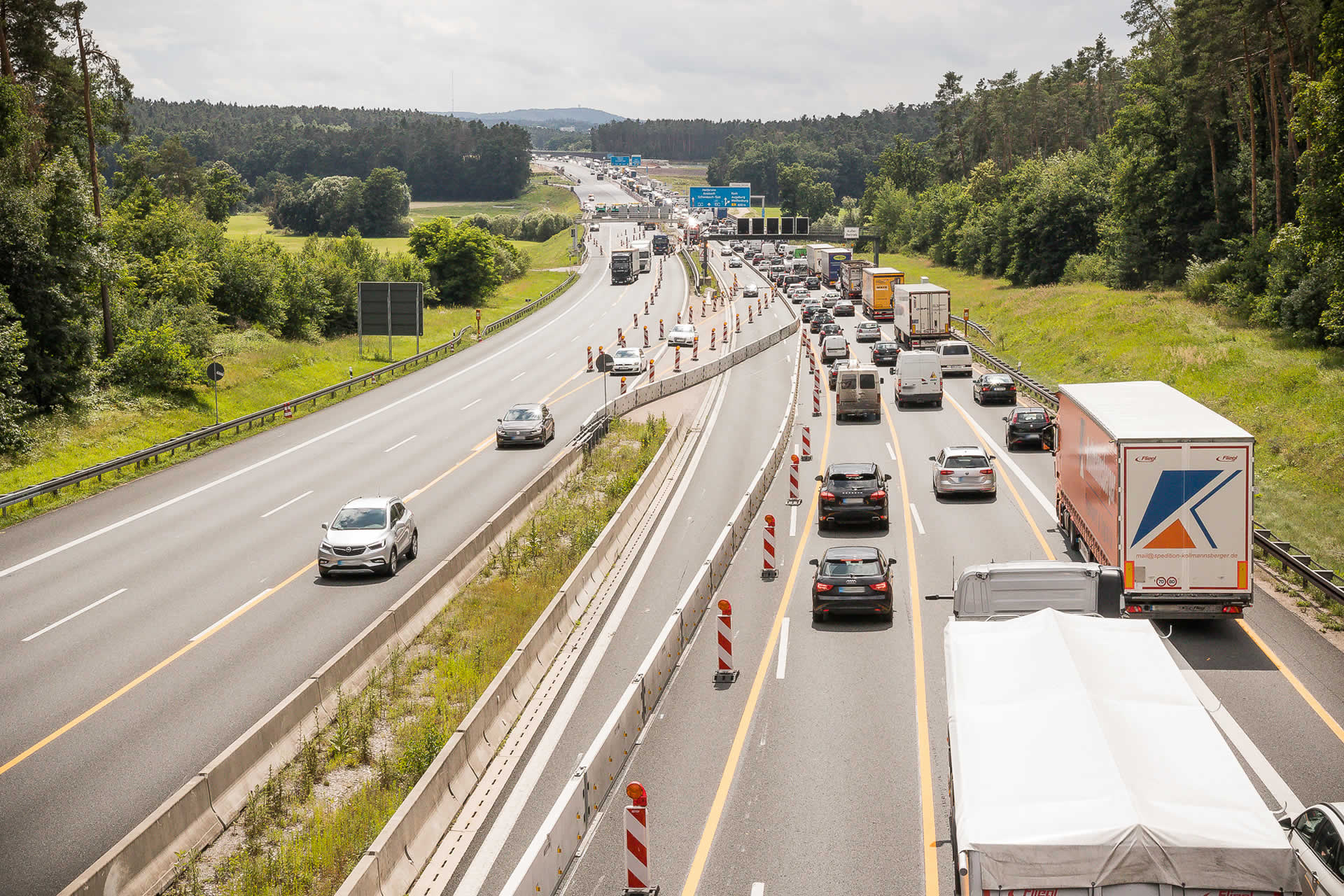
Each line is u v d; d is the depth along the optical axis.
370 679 20.61
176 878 13.55
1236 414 46.94
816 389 54.59
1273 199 75.25
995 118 171.38
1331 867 10.64
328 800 15.95
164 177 139.38
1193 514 21.33
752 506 33.84
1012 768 11.14
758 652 21.89
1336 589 23.23
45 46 54.12
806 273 141.50
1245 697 18.69
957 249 141.50
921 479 39.50
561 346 81.94
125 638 23.53
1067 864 10.07
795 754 16.80
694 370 65.62
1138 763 10.95
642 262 154.50
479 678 20.50
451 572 26.45
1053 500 35.62
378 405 57.50
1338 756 16.16
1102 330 69.31
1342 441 40.06
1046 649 13.30
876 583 23.16
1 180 46.75
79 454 43.28
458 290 116.12
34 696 20.16
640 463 41.25
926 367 55.75
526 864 11.80
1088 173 114.81
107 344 54.59
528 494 34.47
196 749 17.67
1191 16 79.19
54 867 14.02
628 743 17.05
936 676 20.14
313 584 27.62
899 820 14.52
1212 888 9.91
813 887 12.84
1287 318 58.38
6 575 28.72
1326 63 49.34
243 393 56.56
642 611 25.00
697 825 14.54
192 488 39.28
